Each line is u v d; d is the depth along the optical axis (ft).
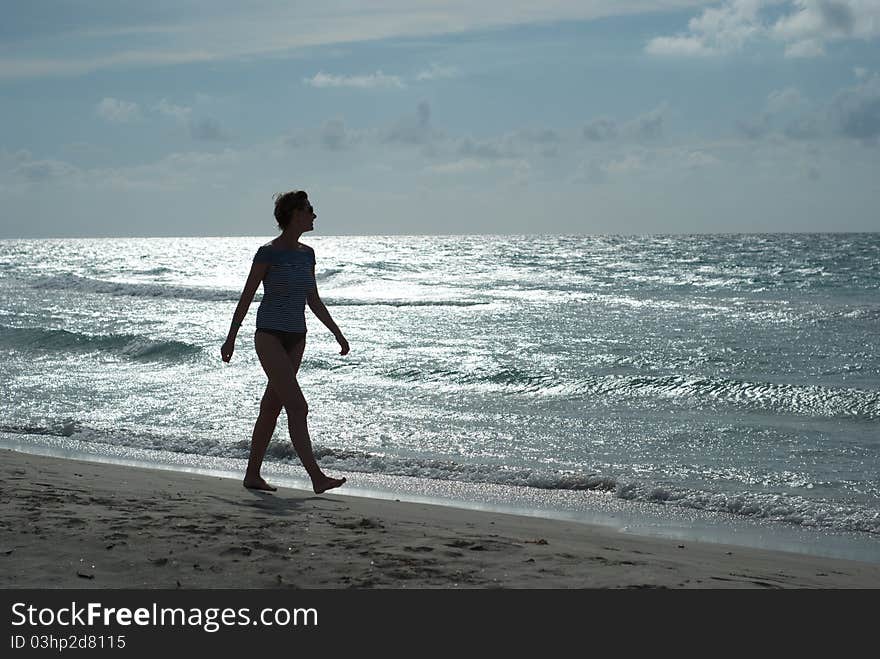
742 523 37.35
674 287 219.41
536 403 72.38
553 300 180.04
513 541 27.20
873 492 43.75
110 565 22.20
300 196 33.60
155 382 82.17
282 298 33.86
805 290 208.33
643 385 79.77
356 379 85.76
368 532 27.17
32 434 57.82
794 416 66.59
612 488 43.50
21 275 310.24
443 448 54.54
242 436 55.72
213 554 23.49
